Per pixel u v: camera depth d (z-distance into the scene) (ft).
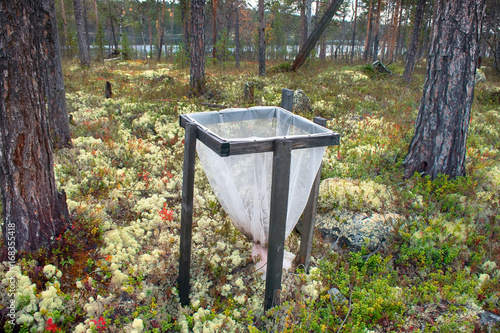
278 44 148.56
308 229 11.08
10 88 9.30
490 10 86.43
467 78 16.20
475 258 11.95
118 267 10.77
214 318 9.36
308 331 9.02
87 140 20.94
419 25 51.65
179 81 44.16
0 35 8.86
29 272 9.73
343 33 177.68
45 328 8.66
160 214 13.39
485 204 15.25
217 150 7.96
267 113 12.13
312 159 9.71
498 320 9.81
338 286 10.90
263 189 9.90
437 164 17.11
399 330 9.55
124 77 47.80
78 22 62.28
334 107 32.94
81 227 11.81
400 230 13.19
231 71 63.87
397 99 35.99
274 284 9.38
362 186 16.07
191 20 34.86
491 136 24.77
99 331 8.56
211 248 12.25
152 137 23.30
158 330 8.89
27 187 10.13
